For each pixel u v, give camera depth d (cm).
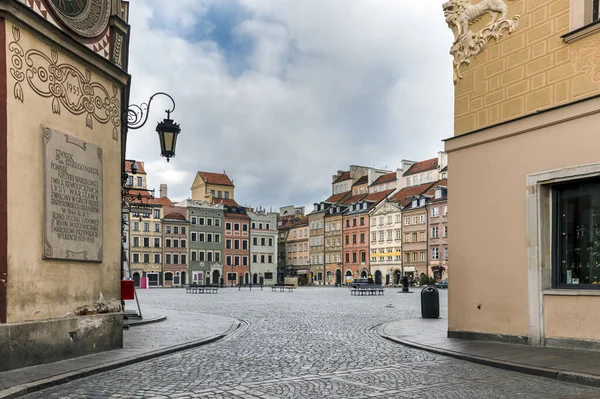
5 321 853
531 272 1108
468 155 1280
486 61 1259
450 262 1310
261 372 868
